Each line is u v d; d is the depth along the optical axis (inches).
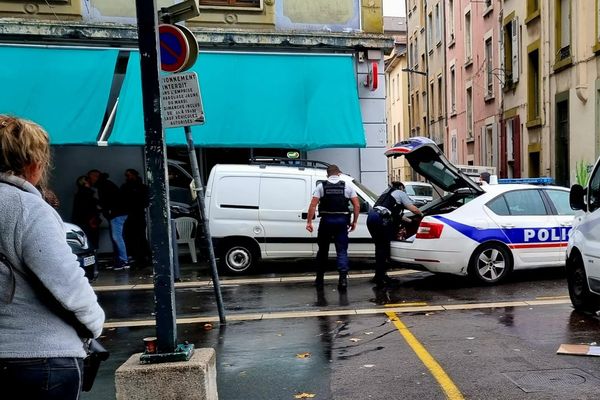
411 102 1617.9
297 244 396.8
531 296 293.1
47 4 479.8
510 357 192.7
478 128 1018.1
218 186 395.2
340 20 529.0
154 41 143.3
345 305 289.3
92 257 313.1
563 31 700.0
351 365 191.6
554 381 168.4
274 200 396.8
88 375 97.9
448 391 164.4
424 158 352.2
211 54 491.5
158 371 135.6
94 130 438.6
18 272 79.2
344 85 496.7
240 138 458.3
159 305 141.7
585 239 246.4
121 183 510.3
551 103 724.7
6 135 81.6
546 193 342.3
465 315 256.1
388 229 338.3
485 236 323.3
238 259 396.5
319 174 404.2
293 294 323.6
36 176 85.6
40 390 79.0
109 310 301.9
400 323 245.8
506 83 872.9
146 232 481.4
